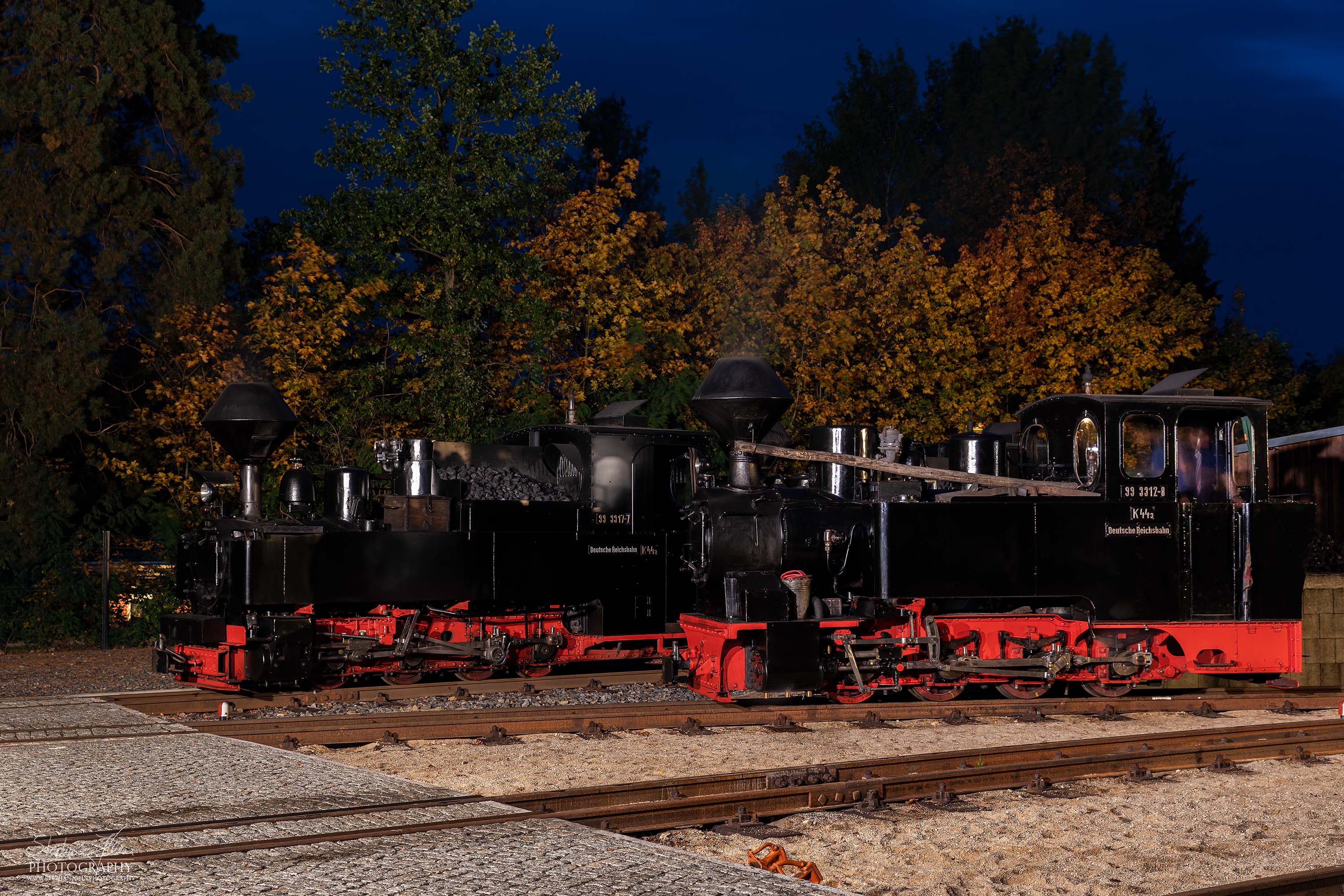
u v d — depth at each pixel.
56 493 19.45
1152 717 11.88
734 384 12.77
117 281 21.64
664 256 26.38
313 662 13.04
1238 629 12.56
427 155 22.39
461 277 22.73
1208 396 12.77
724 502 12.22
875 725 11.31
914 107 48.59
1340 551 16.61
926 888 6.61
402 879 6.04
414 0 22.58
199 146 21.86
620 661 16.89
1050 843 7.48
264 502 19.88
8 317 19.88
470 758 9.75
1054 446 13.12
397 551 13.58
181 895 5.79
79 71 20.91
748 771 8.70
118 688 13.89
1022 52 49.62
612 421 15.74
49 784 8.16
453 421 21.56
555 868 6.23
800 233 24.94
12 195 19.89
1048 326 26.16
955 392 24.66
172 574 19.42
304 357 20.53
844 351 23.59
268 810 7.43
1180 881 6.79
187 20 23.55
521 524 14.27
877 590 12.09
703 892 5.88
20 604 18.33
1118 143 44.66
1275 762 9.80
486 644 14.01
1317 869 6.50
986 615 12.44
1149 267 28.05
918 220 25.70
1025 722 11.55
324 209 23.16
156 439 20.95
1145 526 12.41
